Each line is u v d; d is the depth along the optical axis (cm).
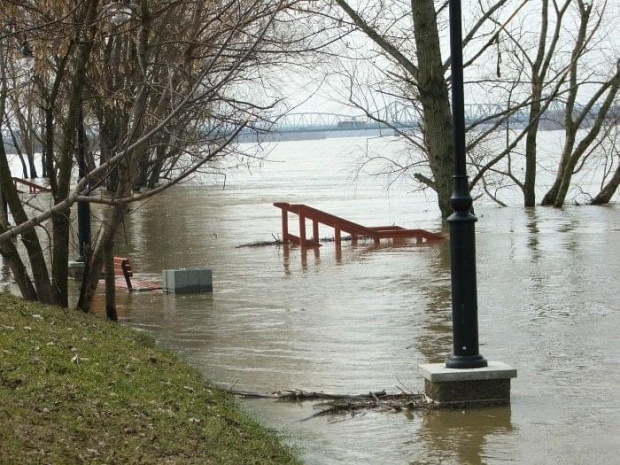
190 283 2180
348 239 3516
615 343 1518
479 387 1155
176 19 1612
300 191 7669
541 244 3075
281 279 2430
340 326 1731
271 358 1464
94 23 1409
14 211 1606
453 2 1151
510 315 1800
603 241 3092
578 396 1202
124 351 1277
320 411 1155
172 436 920
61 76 1526
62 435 837
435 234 3359
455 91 1159
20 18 1527
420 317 1803
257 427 1054
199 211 5378
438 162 4012
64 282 1662
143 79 1428
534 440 1022
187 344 1581
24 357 1070
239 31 1461
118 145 1424
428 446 1012
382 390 1215
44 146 1894
